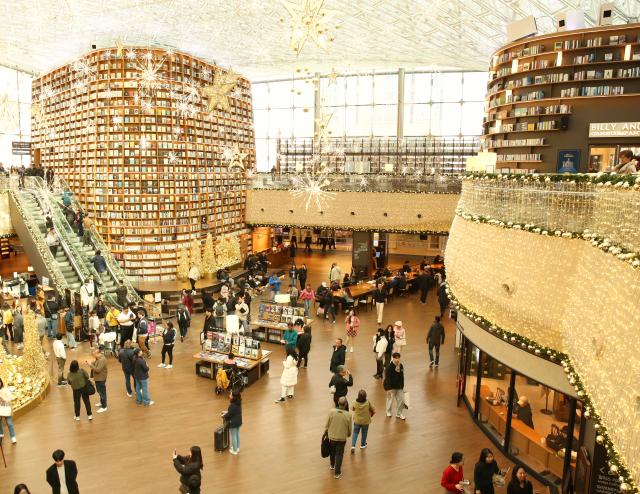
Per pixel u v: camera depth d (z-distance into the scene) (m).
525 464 8.27
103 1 18.67
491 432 9.14
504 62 14.25
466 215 9.55
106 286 16.69
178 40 23.88
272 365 12.46
